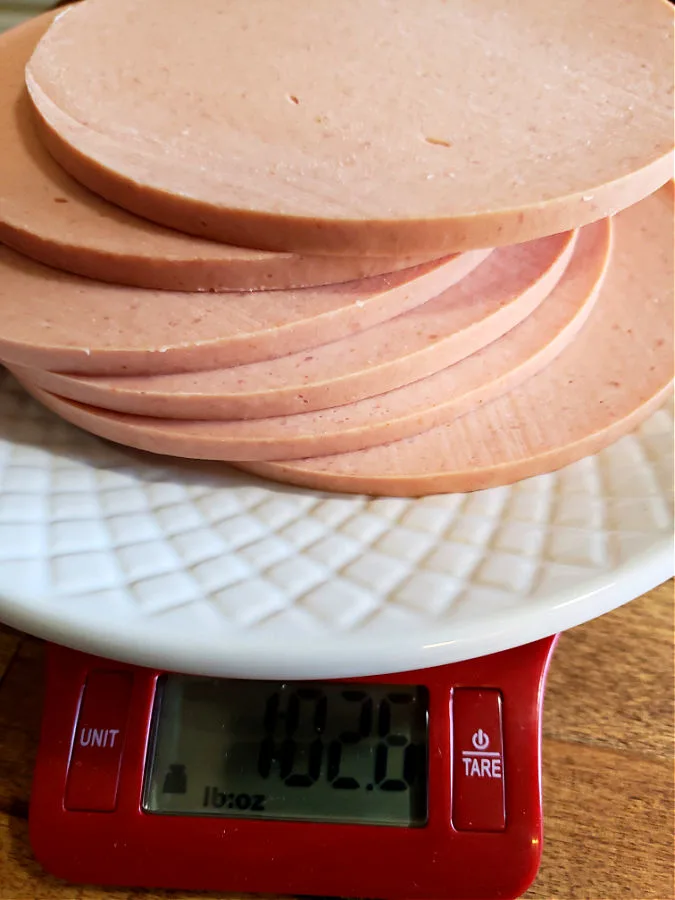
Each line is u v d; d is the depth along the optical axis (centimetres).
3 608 19
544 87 25
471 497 23
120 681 23
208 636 18
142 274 22
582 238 28
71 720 23
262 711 23
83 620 18
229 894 22
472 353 24
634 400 24
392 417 23
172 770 23
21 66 28
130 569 20
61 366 22
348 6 28
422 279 23
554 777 24
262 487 23
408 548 21
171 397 21
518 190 21
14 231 22
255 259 21
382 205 21
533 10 28
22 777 24
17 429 24
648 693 25
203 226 21
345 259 22
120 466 23
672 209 30
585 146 22
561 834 23
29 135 26
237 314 22
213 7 28
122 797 22
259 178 22
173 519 22
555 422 23
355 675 18
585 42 26
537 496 22
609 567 19
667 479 21
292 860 22
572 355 25
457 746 22
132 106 24
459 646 18
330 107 24
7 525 21
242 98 24
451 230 20
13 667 26
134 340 21
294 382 22
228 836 22
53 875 22
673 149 22
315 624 18
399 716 23
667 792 23
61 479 23
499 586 19
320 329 22
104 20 27
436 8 28
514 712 22
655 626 27
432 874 21
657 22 27
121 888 22
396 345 23
